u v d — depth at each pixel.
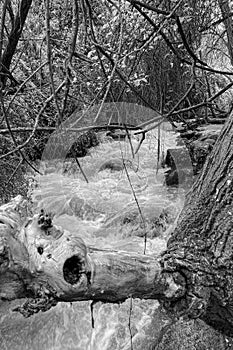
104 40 3.97
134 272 1.40
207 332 1.90
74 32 1.60
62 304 3.42
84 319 3.30
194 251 1.60
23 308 1.28
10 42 3.39
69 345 3.25
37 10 4.68
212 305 1.64
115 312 3.18
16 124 3.80
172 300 1.54
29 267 1.20
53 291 1.23
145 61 5.21
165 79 5.61
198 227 1.65
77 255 1.22
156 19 3.61
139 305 3.11
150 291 1.47
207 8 5.02
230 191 1.62
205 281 1.54
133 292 1.43
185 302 1.55
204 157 5.02
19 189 3.93
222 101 6.87
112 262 1.36
